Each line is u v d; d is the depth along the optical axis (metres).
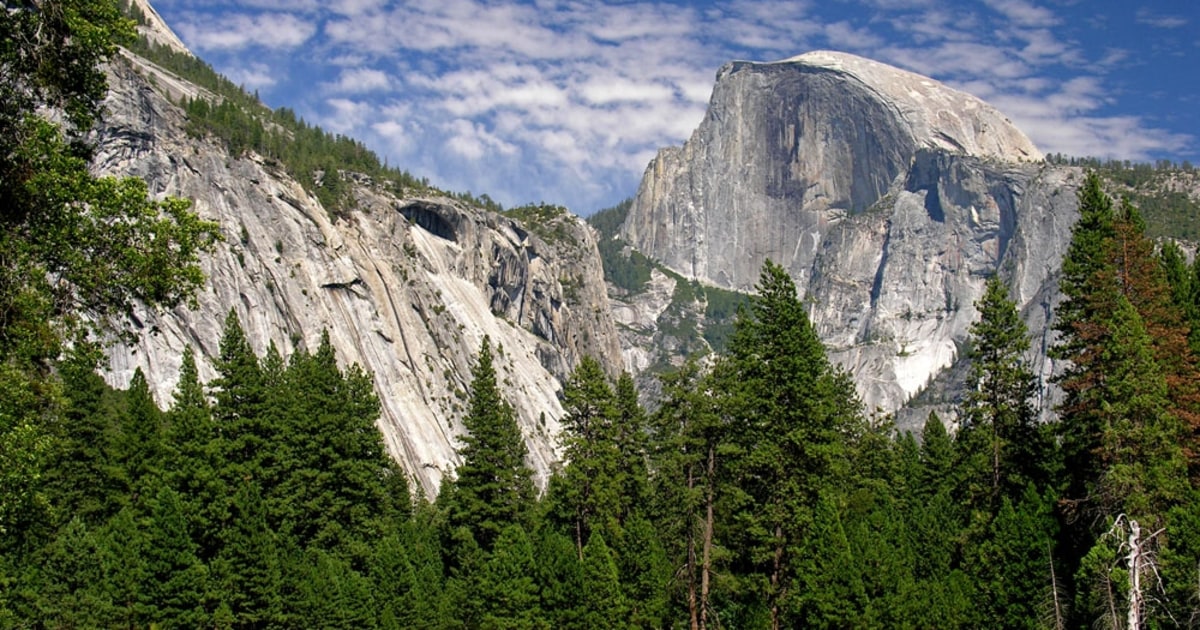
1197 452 57.59
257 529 68.56
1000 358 68.88
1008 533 60.41
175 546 64.81
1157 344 59.06
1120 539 46.25
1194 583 48.50
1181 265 68.56
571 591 67.25
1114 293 58.19
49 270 30.30
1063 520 60.56
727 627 67.19
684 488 65.38
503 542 70.88
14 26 30.22
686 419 67.12
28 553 62.88
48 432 32.03
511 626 67.88
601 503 72.75
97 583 64.81
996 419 68.38
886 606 59.88
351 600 69.56
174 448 72.69
